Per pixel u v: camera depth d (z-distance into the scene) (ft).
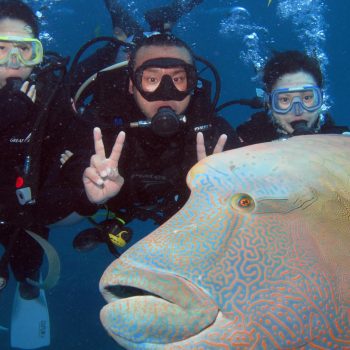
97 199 3.07
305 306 1.46
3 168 4.37
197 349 1.49
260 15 18.19
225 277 1.51
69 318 13.08
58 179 4.38
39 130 4.02
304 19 16.74
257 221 1.60
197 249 1.58
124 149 3.82
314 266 1.50
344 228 1.58
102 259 16.43
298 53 4.73
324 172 1.71
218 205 1.67
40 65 4.53
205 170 1.80
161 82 3.57
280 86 4.59
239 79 26.53
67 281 15.15
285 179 1.69
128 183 3.85
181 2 8.43
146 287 1.53
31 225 4.65
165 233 1.65
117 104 3.89
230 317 1.49
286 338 1.46
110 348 11.46
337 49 27.63
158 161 3.87
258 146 1.87
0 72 4.27
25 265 5.76
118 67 3.97
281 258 1.52
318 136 2.00
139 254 1.61
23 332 6.44
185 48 3.71
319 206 1.62
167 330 1.50
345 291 1.49
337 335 1.47
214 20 19.88
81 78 5.91
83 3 18.67
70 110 4.04
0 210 4.31
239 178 1.73
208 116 3.93
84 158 3.84
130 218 4.16
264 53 14.52
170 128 3.52
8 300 13.99
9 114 4.02
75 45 22.67
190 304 1.50
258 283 1.50
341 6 23.16
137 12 14.19
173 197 4.00
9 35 4.23
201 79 4.02
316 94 4.53
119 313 1.54
